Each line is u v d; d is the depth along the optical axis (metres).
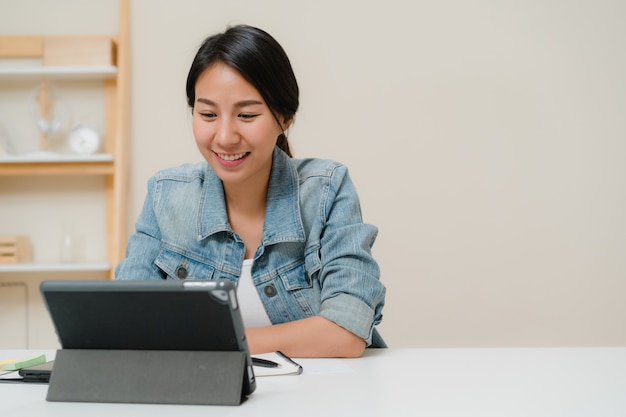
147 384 0.90
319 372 1.10
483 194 3.12
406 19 3.13
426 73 3.13
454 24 3.12
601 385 0.97
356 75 3.13
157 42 3.18
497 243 3.12
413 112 3.13
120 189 3.02
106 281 0.89
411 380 1.02
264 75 1.32
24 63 3.20
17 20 3.22
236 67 1.30
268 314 1.50
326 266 1.44
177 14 3.17
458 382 1.00
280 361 1.14
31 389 1.00
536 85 3.12
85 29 3.21
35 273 3.20
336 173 1.55
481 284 3.12
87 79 3.18
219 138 1.32
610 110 3.11
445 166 3.12
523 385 0.97
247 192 1.48
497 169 3.12
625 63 3.11
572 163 3.12
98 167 3.04
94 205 3.20
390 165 3.13
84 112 3.17
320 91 3.13
